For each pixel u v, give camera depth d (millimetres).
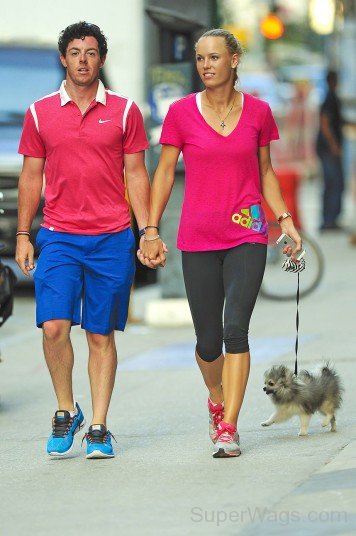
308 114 63219
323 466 12812
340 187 39938
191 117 13438
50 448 13930
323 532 10602
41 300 13750
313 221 44000
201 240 13531
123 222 13773
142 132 13805
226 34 13320
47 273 13703
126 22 29406
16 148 28609
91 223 13680
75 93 13578
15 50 30500
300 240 13898
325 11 45000
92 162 13594
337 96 39812
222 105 13391
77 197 13672
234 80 13438
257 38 72562
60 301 13680
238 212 13445
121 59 29375
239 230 13469
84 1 29906
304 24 72625
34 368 20453
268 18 48688
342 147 40062
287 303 26359
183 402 16938
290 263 14031
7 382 19359
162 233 24281
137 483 12594
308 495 11734
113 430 15453
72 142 13562
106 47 13648
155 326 23984
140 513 11492
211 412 14102
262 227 13547
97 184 13648
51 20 30406
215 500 11773
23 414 16953
